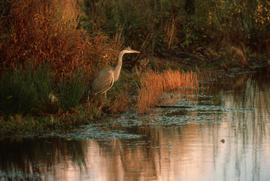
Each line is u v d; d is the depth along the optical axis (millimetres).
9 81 14367
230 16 33250
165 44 30203
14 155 10672
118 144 11656
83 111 14922
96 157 10562
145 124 14086
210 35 32969
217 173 9438
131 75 23078
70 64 16766
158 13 31828
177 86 22047
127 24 27969
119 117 15148
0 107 13984
